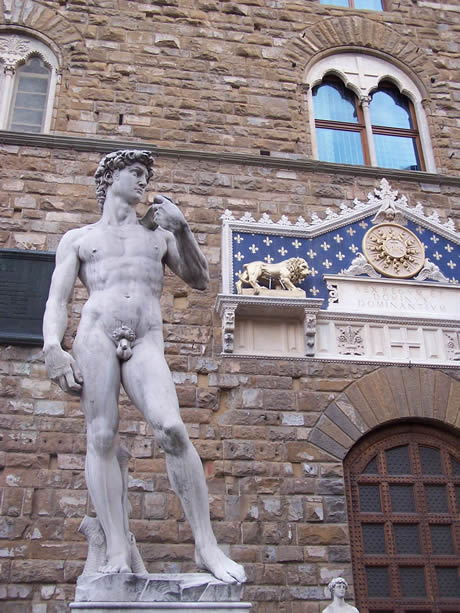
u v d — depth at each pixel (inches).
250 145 508.1
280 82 536.4
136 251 233.8
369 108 553.3
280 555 377.1
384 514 406.3
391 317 446.0
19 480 373.7
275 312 431.8
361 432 414.9
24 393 394.0
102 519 206.2
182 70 523.5
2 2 522.6
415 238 479.5
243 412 410.6
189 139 500.1
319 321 440.5
